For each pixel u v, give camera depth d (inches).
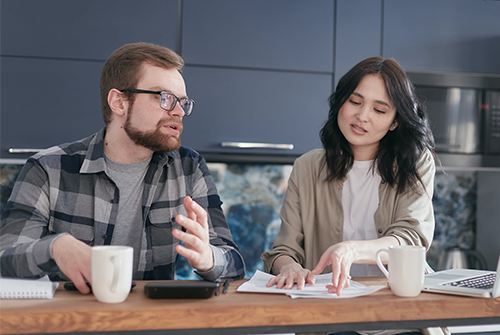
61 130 85.5
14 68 84.3
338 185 59.9
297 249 58.1
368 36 94.2
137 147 51.8
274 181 108.4
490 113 97.2
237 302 36.1
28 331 32.3
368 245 46.1
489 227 108.9
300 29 92.4
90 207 52.1
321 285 42.3
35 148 84.8
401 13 95.0
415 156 57.3
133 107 50.2
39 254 39.7
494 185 108.0
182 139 89.0
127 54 50.9
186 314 34.0
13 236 46.7
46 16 85.0
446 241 112.8
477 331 76.4
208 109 89.7
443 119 96.1
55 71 85.3
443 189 112.9
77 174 52.0
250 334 35.0
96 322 32.9
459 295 39.3
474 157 97.0
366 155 60.3
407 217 53.7
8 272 41.1
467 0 96.4
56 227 50.5
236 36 90.4
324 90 93.4
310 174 61.5
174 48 88.7
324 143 60.9
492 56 97.1
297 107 92.6
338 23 93.4
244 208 107.6
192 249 42.0
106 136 53.6
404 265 38.6
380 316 36.9
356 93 56.7
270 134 91.7
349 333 46.5
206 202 56.1
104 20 86.5
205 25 89.3
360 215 59.5
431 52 95.5
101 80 53.4
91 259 35.8
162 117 50.1
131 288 39.8
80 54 85.8
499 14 97.3
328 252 44.0
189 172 56.8
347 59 93.7
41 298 36.5
